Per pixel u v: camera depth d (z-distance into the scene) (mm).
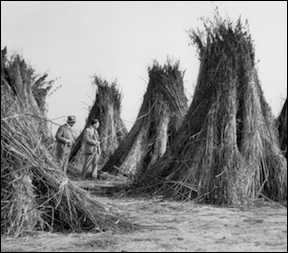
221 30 11531
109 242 6043
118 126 19797
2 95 7137
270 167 10594
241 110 10984
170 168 11289
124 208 9180
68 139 12547
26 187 6637
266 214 8695
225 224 7543
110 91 19781
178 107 16078
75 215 6758
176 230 6969
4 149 6734
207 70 11625
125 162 15750
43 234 6391
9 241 6031
